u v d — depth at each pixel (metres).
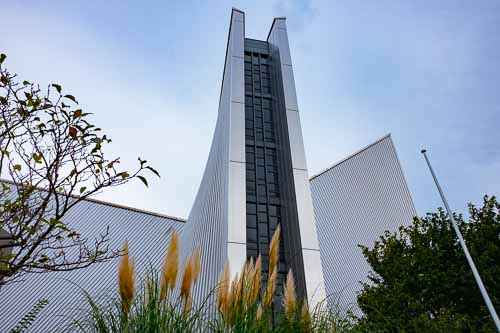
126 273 2.88
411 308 10.48
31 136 2.46
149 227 23.48
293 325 3.27
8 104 2.44
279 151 15.20
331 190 23.11
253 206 13.66
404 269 11.51
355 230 21.23
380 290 11.59
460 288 10.83
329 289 17.42
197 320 3.00
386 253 12.65
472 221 12.13
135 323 2.71
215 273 11.41
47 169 2.43
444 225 12.20
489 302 9.08
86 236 20.77
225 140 15.48
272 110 16.72
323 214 21.58
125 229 22.55
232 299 3.28
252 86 17.45
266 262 12.19
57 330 3.02
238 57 17.16
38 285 16.33
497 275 10.59
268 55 18.98
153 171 2.74
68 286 16.50
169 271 3.11
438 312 10.66
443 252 11.52
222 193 13.87
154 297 2.91
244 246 11.54
